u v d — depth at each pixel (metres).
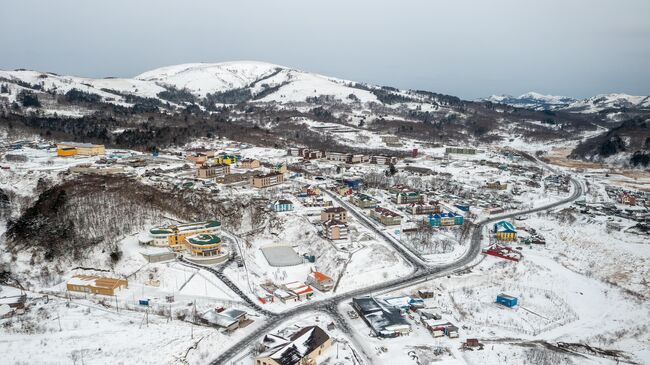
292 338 107.81
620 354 117.06
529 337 123.00
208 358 105.88
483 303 141.25
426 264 165.50
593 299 148.25
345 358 106.25
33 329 110.62
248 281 148.75
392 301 135.50
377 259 162.25
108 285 136.12
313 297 140.25
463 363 107.81
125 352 102.69
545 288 153.25
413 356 109.06
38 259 150.50
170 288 141.62
